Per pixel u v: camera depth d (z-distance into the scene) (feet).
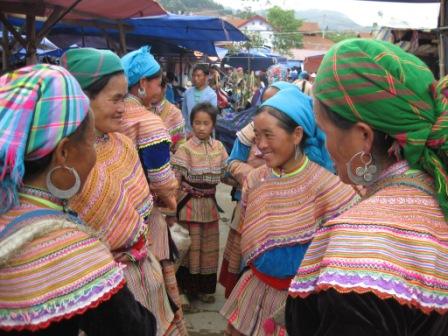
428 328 3.53
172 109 15.35
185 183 12.68
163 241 9.25
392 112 3.64
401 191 3.76
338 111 3.79
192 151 12.65
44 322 3.80
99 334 4.20
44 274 3.85
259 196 7.53
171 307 8.32
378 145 3.89
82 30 29.68
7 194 3.94
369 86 3.64
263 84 50.01
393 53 3.75
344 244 3.52
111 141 7.14
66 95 4.07
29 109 3.90
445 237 3.64
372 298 3.27
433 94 3.75
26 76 4.05
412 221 3.59
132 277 7.04
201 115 12.44
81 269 3.98
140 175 7.44
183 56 44.65
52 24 13.80
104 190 6.58
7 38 15.29
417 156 3.72
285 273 7.16
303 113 7.29
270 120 7.20
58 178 4.21
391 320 3.26
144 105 9.53
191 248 12.82
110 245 6.69
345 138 3.89
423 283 3.43
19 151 3.81
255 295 7.46
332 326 3.39
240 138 11.38
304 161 7.45
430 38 18.28
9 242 3.77
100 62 6.75
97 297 3.97
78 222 4.33
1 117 3.86
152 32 30.40
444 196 3.66
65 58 6.87
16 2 13.14
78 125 4.11
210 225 13.00
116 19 17.84
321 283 3.46
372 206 3.72
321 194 7.19
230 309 7.79
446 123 3.59
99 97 6.79
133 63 9.16
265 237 7.30
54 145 4.00
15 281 3.82
